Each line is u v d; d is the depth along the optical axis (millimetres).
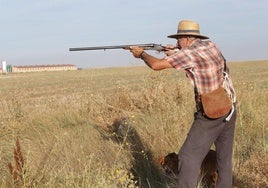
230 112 4391
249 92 9633
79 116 7926
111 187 4488
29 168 4504
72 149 6172
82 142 6449
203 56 4340
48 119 7539
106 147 6387
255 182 5055
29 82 45844
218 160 4684
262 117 7898
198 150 4414
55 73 74875
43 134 6758
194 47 4391
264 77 34094
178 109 7672
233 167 5473
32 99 20422
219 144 4637
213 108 4277
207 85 4328
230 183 4660
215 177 4949
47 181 4621
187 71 4398
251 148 6281
